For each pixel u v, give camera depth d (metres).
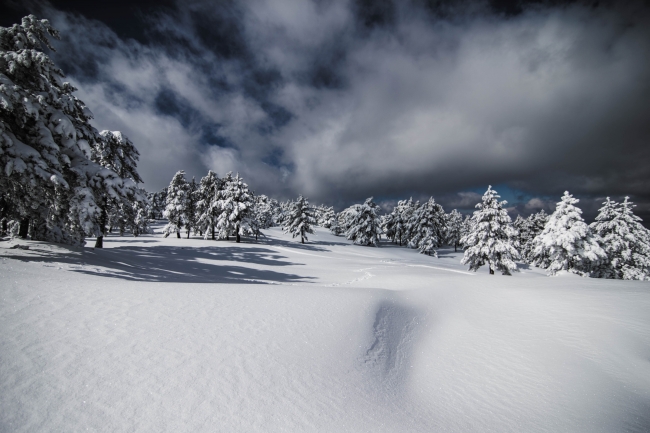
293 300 8.94
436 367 7.04
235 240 48.06
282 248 41.16
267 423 4.09
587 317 8.27
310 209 57.25
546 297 10.25
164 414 3.94
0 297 6.04
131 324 6.00
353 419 4.57
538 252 26.47
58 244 14.80
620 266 28.19
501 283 13.15
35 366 4.32
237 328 6.56
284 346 6.17
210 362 5.16
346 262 32.34
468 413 5.30
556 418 5.06
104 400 4.00
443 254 61.50
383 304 9.95
